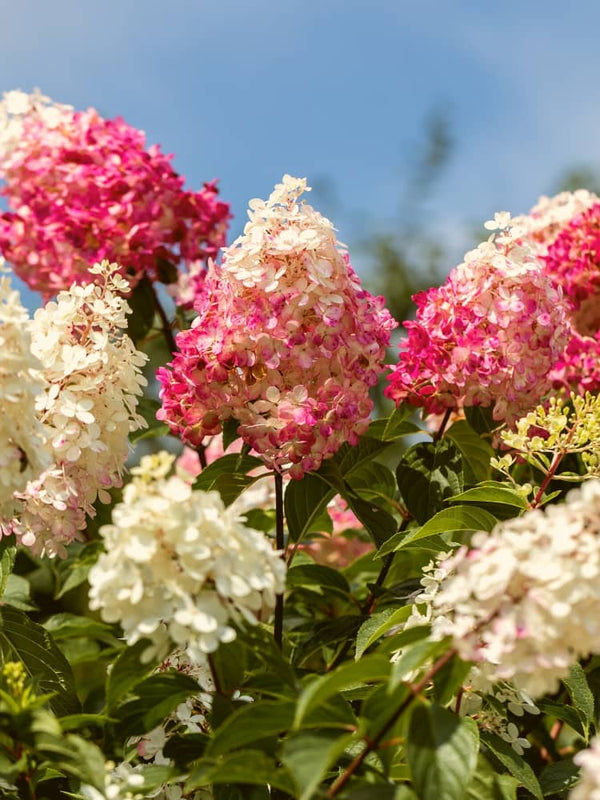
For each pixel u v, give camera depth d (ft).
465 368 9.37
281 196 8.70
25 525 8.43
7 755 6.12
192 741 6.76
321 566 10.48
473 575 5.29
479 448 10.73
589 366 10.86
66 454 8.07
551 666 5.18
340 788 5.72
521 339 9.42
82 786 7.23
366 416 9.02
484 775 6.36
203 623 5.44
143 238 11.96
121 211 11.83
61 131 12.64
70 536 8.51
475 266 9.60
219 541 5.56
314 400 8.42
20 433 6.64
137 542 5.41
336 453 10.09
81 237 11.89
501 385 9.57
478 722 7.58
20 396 6.63
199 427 8.84
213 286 8.88
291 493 9.70
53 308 8.42
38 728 5.81
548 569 5.16
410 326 9.73
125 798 6.34
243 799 6.75
